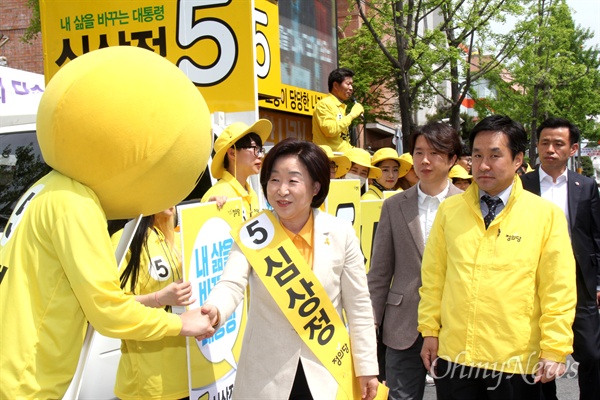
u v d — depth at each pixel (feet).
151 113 6.80
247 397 8.50
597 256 14.39
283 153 8.59
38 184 7.22
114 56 6.98
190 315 7.83
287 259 8.45
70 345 6.95
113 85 6.71
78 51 17.72
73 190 6.90
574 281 9.64
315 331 8.45
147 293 9.91
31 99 15.88
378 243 13.00
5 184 13.42
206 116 7.57
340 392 8.46
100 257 6.76
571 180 14.67
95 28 17.54
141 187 7.11
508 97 73.61
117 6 17.31
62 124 6.65
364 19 43.86
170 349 9.95
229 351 11.02
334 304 8.77
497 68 56.75
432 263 10.79
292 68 25.91
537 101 76.02
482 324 9.71
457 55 43.86
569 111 90.63
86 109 6.61
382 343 14.05
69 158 6.79
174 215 10.88
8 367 6.64
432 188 12.69
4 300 6.76
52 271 6.84
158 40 17.04
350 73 25.29
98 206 7.02
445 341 10.12
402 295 12.48
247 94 16.48
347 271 8.86
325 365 8.39
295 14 26.43
